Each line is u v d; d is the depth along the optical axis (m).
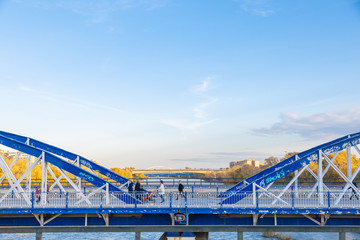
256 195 33.19
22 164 111.94
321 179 33.12
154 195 34.66
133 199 33.25
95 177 34.84
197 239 34.47
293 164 34.66
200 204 32.59
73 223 33.72
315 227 28.02
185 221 31.92
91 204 33.03
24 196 32.47
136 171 139.38
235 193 32.75
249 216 33.47
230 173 162.25
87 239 50.72
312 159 34.34
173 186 59.22
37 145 43.44
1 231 28.34
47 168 37.91
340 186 54.91
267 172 42.34
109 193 33.31
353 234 48.91
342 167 100.56
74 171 35.03
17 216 33.69
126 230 28.64
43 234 53.56
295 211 31.45
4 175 34.28
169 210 31.89
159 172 137.88
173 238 32.72
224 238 51.06
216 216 33.50
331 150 34.19
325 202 35.00
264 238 50.34
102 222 33.72
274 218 33.25
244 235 52.72
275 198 32.47
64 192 36.50
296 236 50.75
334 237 49.75
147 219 33.69
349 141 34.31
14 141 35.28
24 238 50.78
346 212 31.17
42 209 31.92
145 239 50.88
